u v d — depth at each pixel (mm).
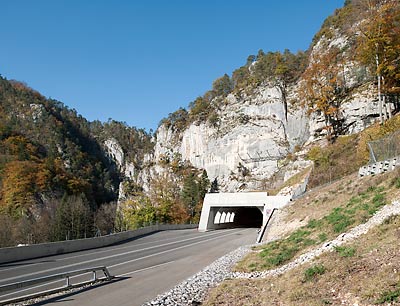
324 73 69500
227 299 11008
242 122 115250
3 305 11578
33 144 143750
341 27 82312
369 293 8117
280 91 109562
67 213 79000
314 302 8695
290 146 100062
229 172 115188
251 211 72875
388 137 27062
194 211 96375
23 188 94562
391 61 46750
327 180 39250
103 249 29984
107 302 11859
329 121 68375
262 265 16109
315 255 13773
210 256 23984
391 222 12961
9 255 23000
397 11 45188
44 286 14922
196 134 136000
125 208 78562
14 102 172750
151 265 21031
